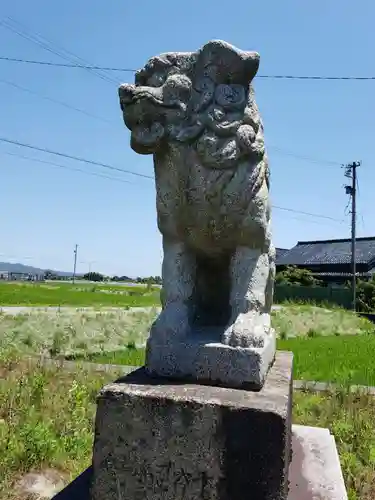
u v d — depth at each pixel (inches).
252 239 79.6
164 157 79.0
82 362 214.2
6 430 120.7
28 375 179.5
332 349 314.8
